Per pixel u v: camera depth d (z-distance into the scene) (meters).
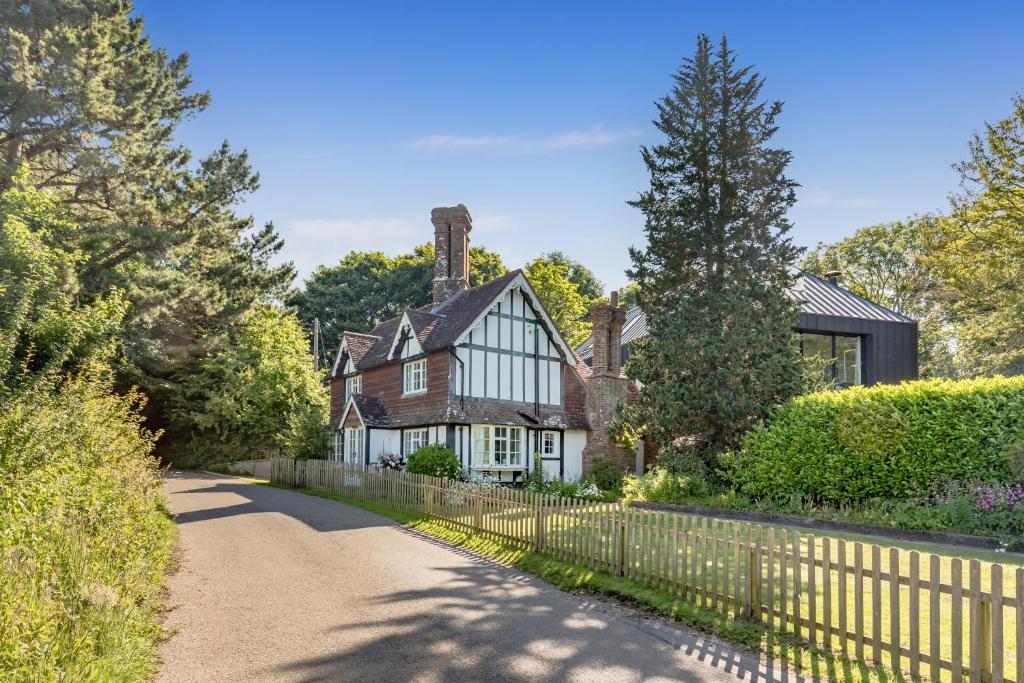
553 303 50.25
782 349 20.62
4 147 27.28
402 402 28.30
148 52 32.47
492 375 26.56
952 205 26.97
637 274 22.94
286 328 43.84
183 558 12.34
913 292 48.75
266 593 9.83
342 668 6.86
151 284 31.45
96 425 11.96
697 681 6.53
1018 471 13.27
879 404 15.80
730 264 21.69
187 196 32.50
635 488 21.69
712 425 21.09
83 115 27.22
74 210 29.72
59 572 6.76
